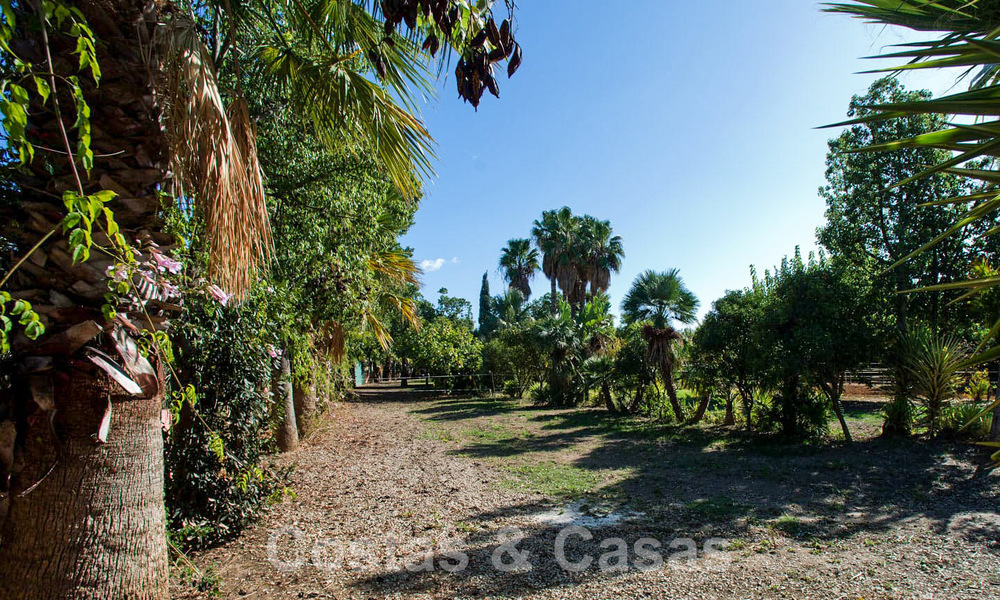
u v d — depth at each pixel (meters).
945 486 6.06
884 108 0.98
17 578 2.04
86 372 2.06
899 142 1.03
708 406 13.90
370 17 3.32
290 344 5.61
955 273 13.72
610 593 3.40
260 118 5.32
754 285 10.69
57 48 1.93
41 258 1.96
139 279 2.15
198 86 2.08
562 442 9.98
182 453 3.95
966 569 3.74
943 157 12.80
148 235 2.21
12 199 2.01
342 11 3.31
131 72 2.05
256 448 4.68
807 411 9.29
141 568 2.27
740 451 8.75
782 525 4.81
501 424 12.88
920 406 8.98
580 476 6.97
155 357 2.42
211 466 4.11
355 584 3.48
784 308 8.82
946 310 13.90
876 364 9.12
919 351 8.38
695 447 9.28
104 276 2.04
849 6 1.24
